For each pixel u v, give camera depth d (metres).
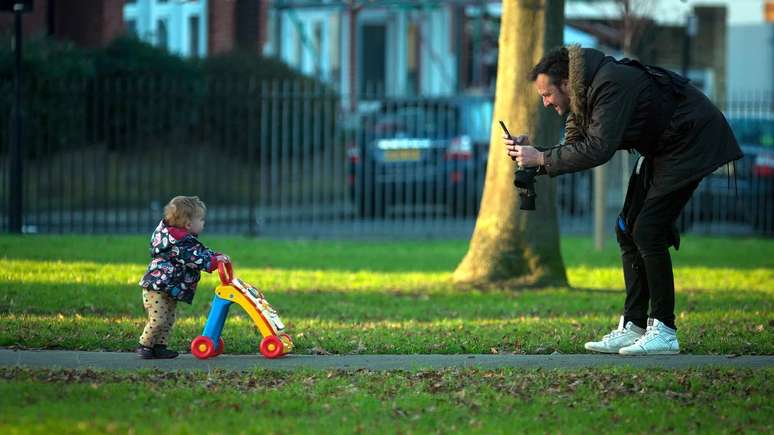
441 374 21.94
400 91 99.50
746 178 62.41
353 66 87.50
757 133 63.75
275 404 19.14
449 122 63.19
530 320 30.05
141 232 54.28
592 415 18.73
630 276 24.73
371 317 30.50
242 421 17.91
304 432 17.36
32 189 63.97
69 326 26.64
